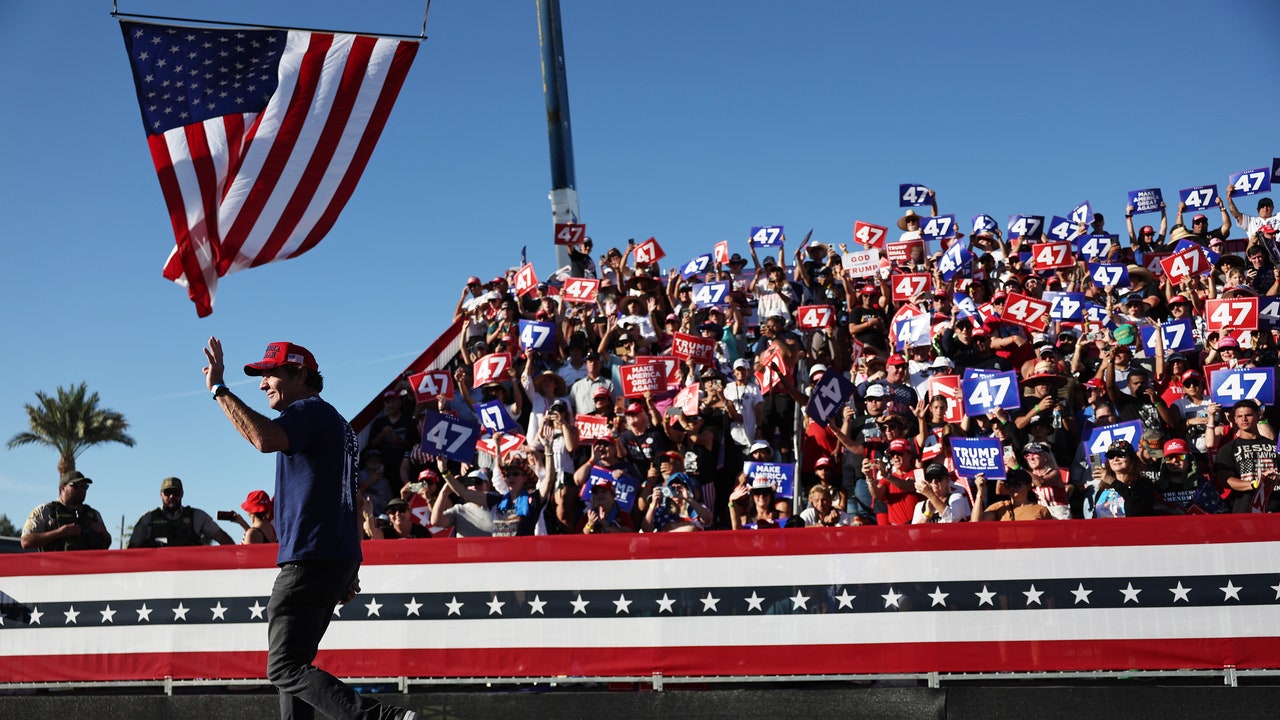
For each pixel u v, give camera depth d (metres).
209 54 8.95
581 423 11.91
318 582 5.23
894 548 7.04
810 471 11.77
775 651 7.04
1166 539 6.80
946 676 6.86
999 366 12.76
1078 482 10.39
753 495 10.16
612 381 13.88
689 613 7.16
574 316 15.80
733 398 12.41
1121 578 6.81
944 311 15.35
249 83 9.02
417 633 7.35
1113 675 6.73
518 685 7.54
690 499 10.30
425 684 7.29
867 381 12.57
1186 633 6.70
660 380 12.49
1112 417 10.54
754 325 16.38
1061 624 6.82
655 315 16.02
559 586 7.30
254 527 9.40
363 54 9.23
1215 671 6.64
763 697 7.03
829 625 7.01
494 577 7.36
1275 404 11.10
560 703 7.19
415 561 7.45
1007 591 6.90
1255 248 14.91
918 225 19.84
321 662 7.39
